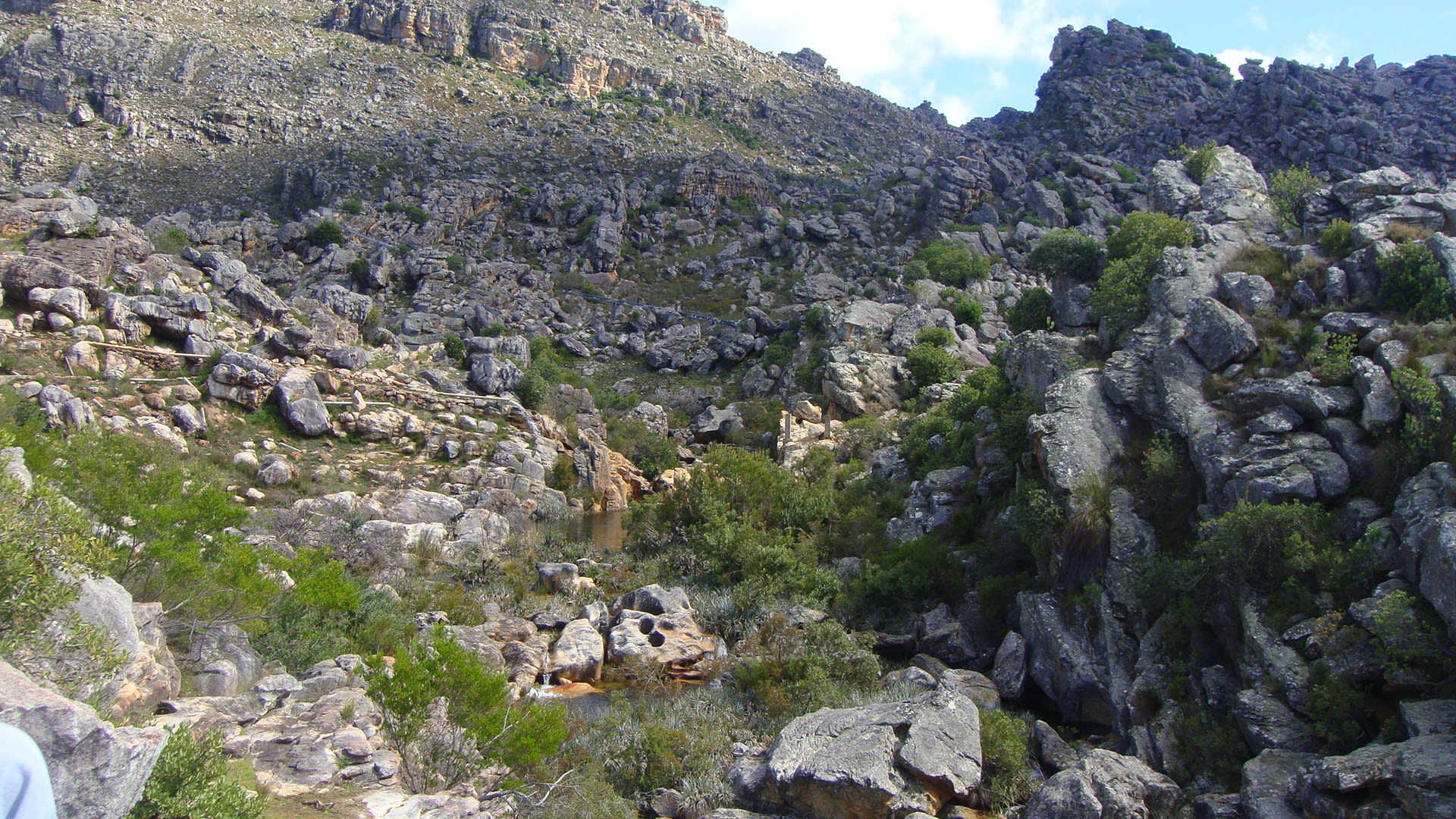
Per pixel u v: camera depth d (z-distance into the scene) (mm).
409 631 20438
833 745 14117
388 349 51219
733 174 98812
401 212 86125
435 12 130250
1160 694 16281
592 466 48375
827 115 149750
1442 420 15156
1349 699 13148
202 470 32000
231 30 123188
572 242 88000
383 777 11789
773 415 55562
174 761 8484
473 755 12852
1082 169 89500
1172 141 97375
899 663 22016
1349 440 16484
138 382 36562
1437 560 12828
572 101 122375
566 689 20828
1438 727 11844
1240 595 15797
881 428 46969
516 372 51250
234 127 102375
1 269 36750
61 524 9875
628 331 75250
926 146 146750
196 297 41625
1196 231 26219
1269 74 94750
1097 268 33625
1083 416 21328
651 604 25078
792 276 81625
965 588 23953
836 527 33312
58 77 101500
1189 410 19672
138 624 12281
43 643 8914
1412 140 85562
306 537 29016
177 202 87750
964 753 13977
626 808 13859
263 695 13680
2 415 27953
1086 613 18719
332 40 126438
